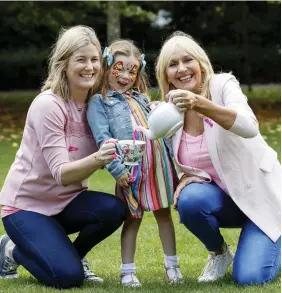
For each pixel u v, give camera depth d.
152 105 3.98
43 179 3.80
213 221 3.86
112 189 6.85
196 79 3.85
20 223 3.82
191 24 18.27
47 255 3.75
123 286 3.80
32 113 3.77
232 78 3.91
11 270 4.12
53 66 3.79
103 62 3.92
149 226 5.50
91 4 12.05
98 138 3.75
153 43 18.61
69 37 3.73
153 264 4.44
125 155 3.52
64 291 3.68
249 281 3.73
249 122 3.60
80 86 3.74
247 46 17.25
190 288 3.73
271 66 19.41
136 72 3.96
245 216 4.02
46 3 12.55
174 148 3.92
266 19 17.83
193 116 3.90
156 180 3.86
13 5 12.62
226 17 17.72
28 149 3.84
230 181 3.82
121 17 17.28
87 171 3.56
